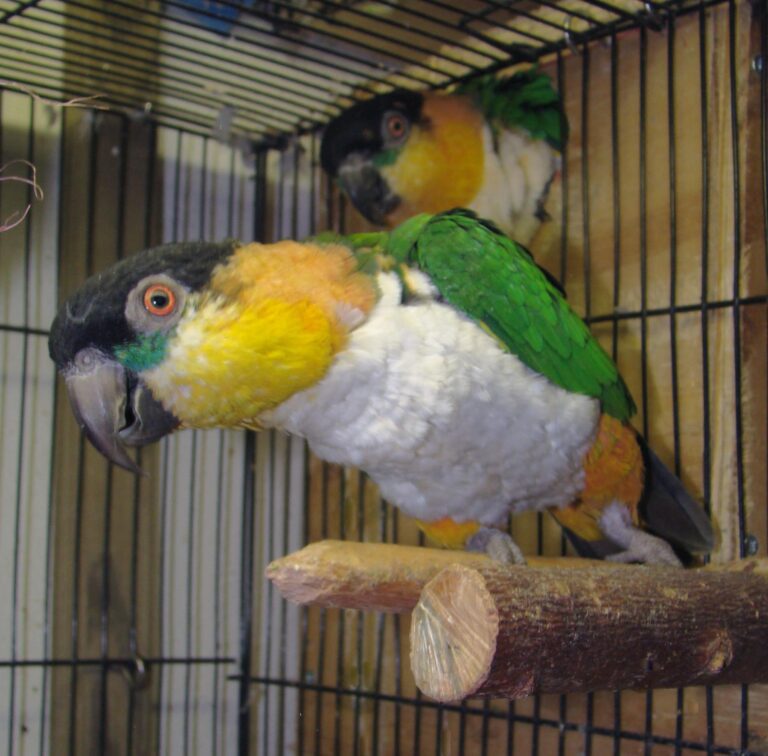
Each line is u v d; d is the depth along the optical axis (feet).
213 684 1.90
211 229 1.97
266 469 1.98
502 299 1.25
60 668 1.71
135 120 1.82
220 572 1.92
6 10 1.53
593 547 1.44
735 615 1.10
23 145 1.75
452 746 1.66
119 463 1.17
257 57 1.73
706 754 1.41
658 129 1.56
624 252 1.59
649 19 1.52
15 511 1.70
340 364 1.16
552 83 1.72
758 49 1.46
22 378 1.72
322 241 1.23
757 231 1.45
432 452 1.23
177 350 1.14
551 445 1.27
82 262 1.78
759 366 1.44
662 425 1.51
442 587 0.94
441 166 1.78
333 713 1.84
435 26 1.82
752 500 1.42
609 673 1.01
